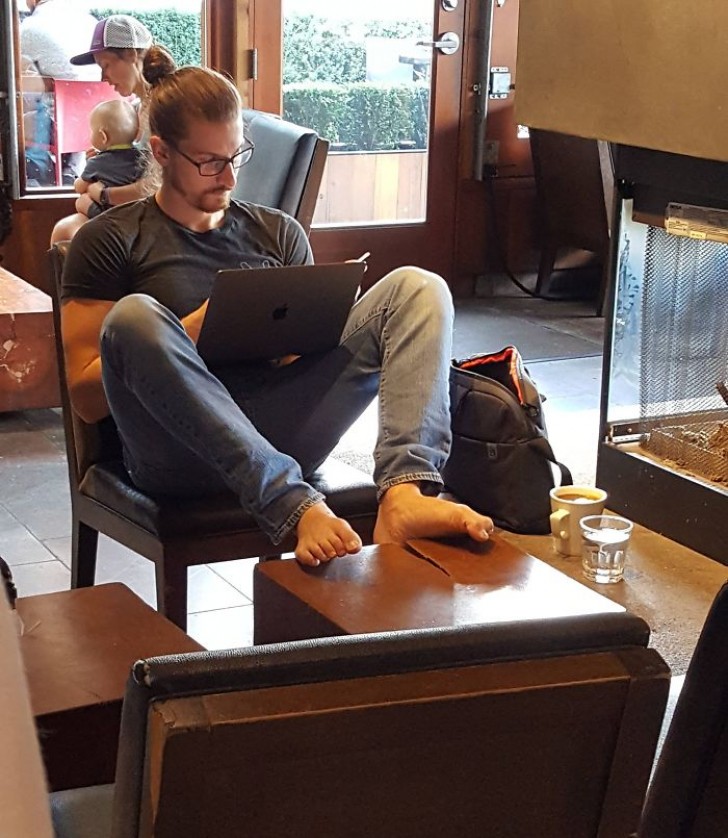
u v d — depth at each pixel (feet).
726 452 8.96
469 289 17.69
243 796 2.39
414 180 17.03
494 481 9.12
